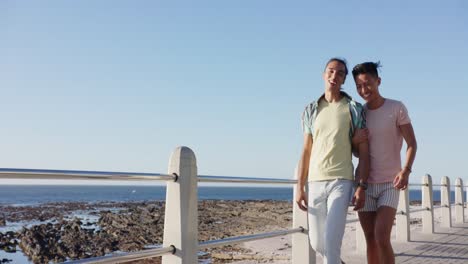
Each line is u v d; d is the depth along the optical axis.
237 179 3.60
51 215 36.12
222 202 47.94
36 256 15.34
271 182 4.16
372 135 3.89
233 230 18.36
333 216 3.62
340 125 3.72
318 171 3.79
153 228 22.11
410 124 3.87
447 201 10.80
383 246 3.75
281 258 10.02
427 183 9.68
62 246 16.58
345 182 3.70
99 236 18.97
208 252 11.41
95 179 2.33
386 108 3.88
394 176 3.83
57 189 182.25
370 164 3.89
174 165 2.93
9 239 19.88
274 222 22.44
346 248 7.68
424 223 9.61
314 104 3.95
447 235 9.11
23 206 52.94
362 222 4.06
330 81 3.79
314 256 4.74
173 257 2.90
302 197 4.09
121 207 47.50
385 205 3.80
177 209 2.90
